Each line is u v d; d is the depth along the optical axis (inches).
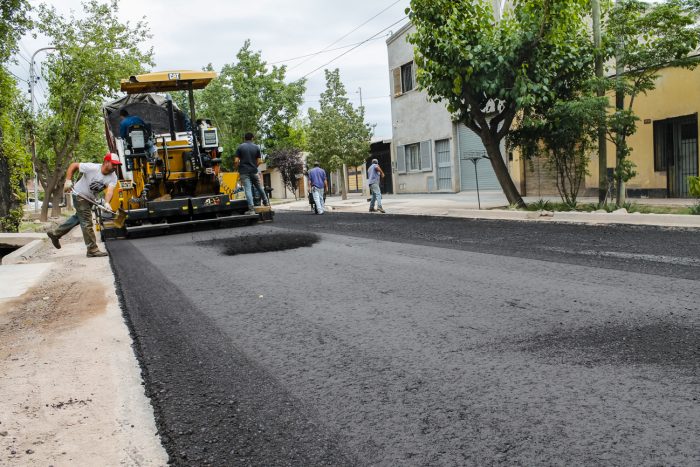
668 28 447.2
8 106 796.6
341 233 436.1
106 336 176.1
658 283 208.8
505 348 145.4
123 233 483.2
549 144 516.7
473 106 553.0
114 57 987.3
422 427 104.7
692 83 531.2
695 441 94.7
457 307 189.8
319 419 110.5
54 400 125.2
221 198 509.7
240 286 245.0
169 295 233.8
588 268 244.7
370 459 94.5
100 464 96.5
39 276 305.7
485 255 294.5
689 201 511.2
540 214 479.8
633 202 530.0
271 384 130.0
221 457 97.4
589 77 513.3
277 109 1489.9
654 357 133.4
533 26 495.8
